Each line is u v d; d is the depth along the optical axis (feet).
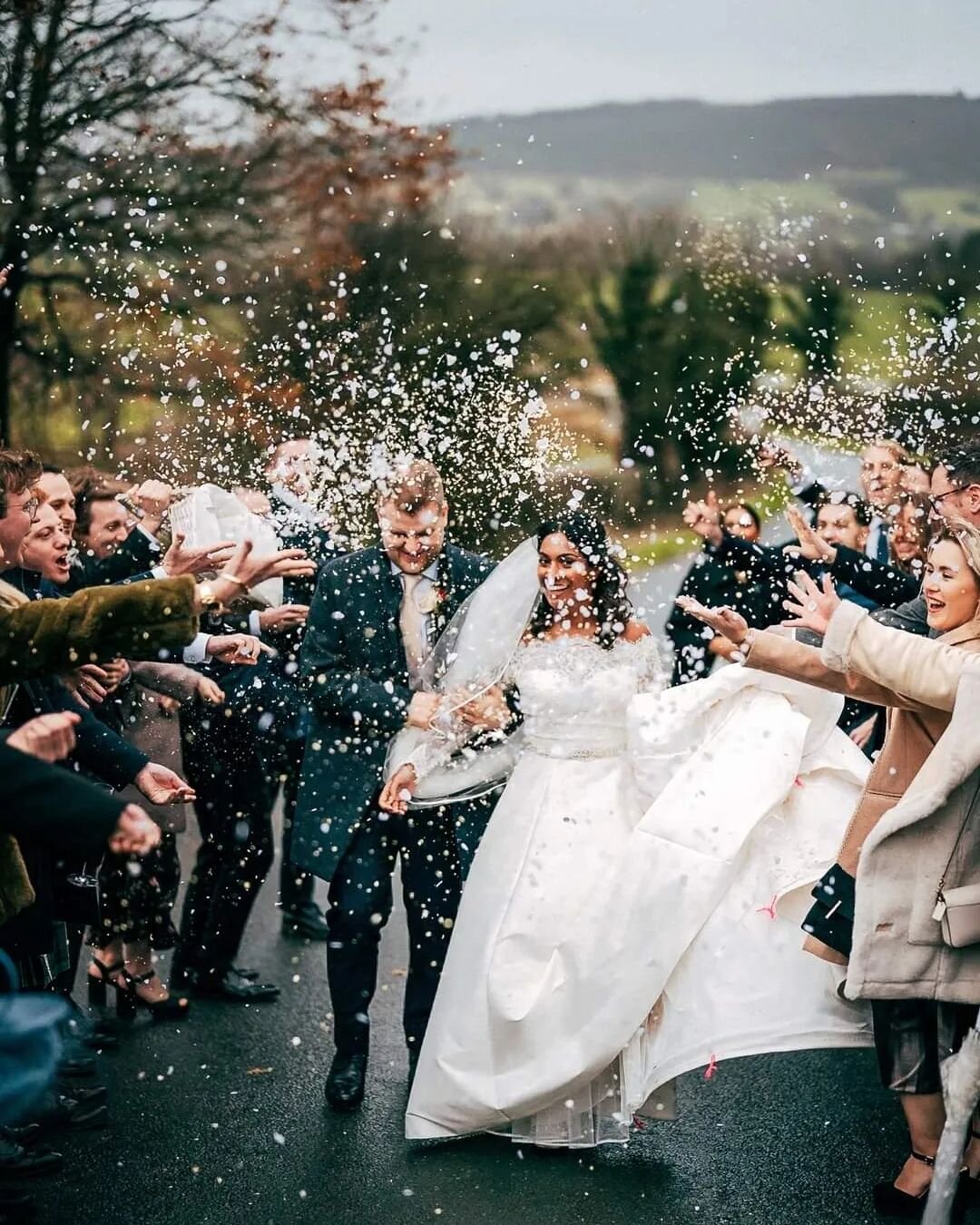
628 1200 12.97
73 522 15.76
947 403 29.04
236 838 18.43
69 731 10.50
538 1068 13.47
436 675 15.16
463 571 15.78
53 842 9.97
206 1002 18.29
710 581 21.88
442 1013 14.06
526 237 49.44
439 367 40.83
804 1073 16.11
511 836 14.25
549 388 45.44
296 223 40.14
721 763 13.89
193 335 36.99
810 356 43.65
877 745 19.10
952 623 12.59
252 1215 12.69
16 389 36.99
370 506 19.54
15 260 37.17
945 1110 12.62
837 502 19.72
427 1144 14.12
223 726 18.24
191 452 28.89
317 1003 18.28
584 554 14.49
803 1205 12.89
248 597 17.58
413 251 43.34
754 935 13.51
